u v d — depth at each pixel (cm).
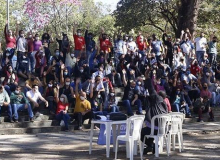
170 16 3603
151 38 2380
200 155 1166
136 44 2373
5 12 4491
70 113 1758
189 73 2142
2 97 1605
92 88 1769
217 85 2189
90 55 2125
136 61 2183
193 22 3083
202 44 2459
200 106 1970
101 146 1305
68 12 4372
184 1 3141
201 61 2453
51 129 1636
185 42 2448
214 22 3538
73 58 2056
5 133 1547
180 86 1973
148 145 1162
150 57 2203
